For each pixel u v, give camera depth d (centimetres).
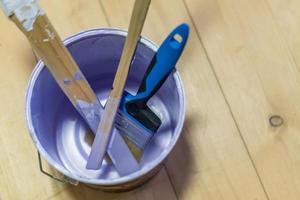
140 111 78
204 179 90
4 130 90
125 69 72
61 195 88
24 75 92
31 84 74
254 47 95
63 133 87
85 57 82
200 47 94
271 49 95
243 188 90
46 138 80
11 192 88
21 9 65
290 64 95
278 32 96
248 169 90
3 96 91
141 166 82
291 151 91
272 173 90
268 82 94
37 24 67
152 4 95
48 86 80
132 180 74
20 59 92
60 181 82
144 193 89
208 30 95
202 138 91
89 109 77
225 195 89
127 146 78
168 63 72
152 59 73
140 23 67
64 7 94
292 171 90
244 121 92
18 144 89
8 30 93
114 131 77
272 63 95
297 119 93
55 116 85
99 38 78
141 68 83
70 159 86
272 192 90
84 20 94
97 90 90
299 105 93
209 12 96
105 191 88
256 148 91
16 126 90
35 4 66
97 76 88
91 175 84
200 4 96
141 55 79
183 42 71
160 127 86
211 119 92
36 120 76
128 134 79
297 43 95
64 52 71
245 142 91
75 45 77
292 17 96
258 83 94
